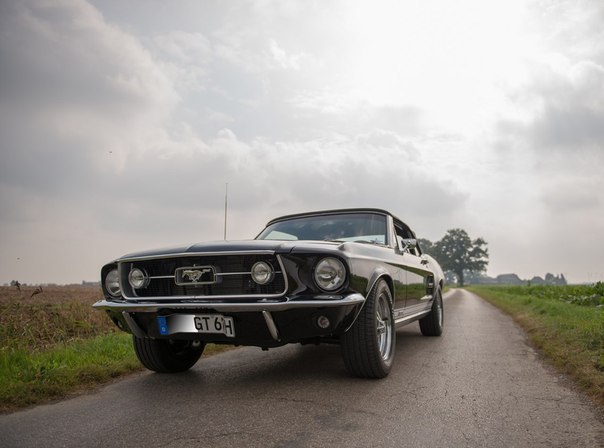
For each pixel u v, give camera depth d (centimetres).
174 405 284
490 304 1438
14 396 296
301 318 305
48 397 307
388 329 374
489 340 566
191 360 397
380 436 227
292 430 235
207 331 321
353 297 305
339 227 462
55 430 240
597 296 1239
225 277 323
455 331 664
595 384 316
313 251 310
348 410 268
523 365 404
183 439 224
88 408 280
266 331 312
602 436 228
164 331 334
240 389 321
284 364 411
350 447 213
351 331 335
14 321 590
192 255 322
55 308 762
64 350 434
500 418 255
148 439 225
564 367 388
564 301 1346
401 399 292
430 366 399
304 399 292
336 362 418
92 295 1230
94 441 224
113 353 443
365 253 353
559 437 227
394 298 407
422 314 547
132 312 338
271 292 313
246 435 229
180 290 331
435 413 263
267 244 322
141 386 338
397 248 452
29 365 363
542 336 561
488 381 342
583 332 514
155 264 340
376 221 463
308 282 310
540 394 306
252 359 441
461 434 230
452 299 1934
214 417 258
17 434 235
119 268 349
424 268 550
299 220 484
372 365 338
